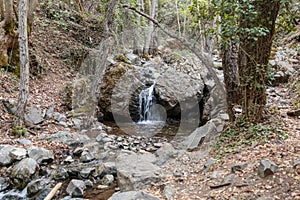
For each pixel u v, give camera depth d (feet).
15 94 23.40
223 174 11.35
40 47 33.45
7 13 25.36
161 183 12.32
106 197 12.29
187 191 10.97
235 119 15.93
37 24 36.17
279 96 21.74
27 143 17.51
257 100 14.97
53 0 39.75
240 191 9.68
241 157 12.34
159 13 52.37
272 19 13.37
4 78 24.30
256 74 14.35
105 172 14.51
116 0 21.50
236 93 16.37
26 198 12.46
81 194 12.54
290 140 12.85
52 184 13.53
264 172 9.99
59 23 35.32
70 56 34.86
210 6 12.99
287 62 26.53
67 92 25.40
